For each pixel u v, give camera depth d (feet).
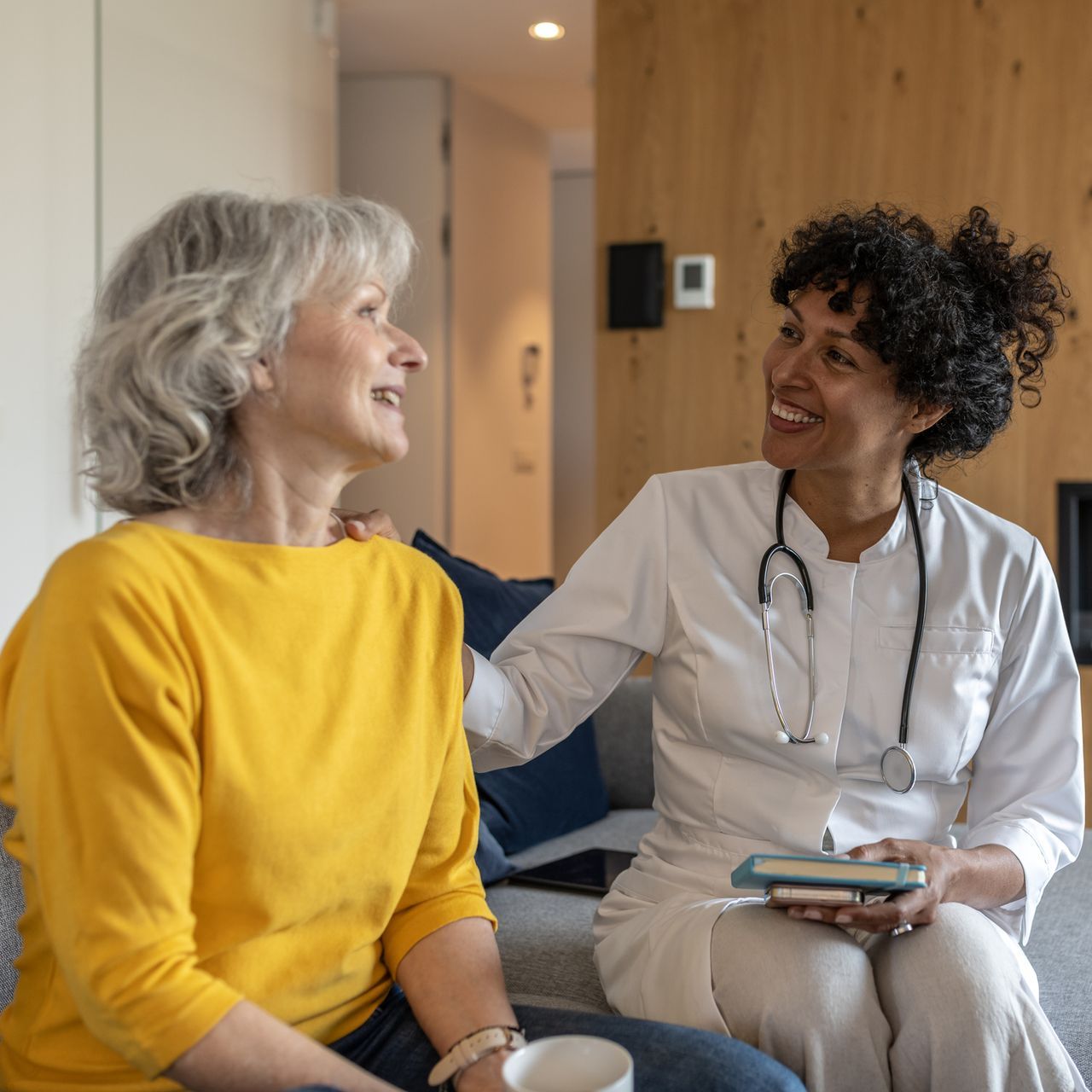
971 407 5.05
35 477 9.62
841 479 5.01
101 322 4.02
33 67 9.59
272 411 3.93
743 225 12.12
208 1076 3.31
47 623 3.44
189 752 3.48
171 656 3.49
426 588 4.34
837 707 5.01
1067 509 11.50
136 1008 3.29
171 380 3.76
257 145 12.64
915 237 5.06
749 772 5.15
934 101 11.71
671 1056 3.90
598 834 7.66
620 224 12.38
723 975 4.37
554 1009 4.33
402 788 4.00
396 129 17.90
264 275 3.83
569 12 15.20
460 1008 4.09
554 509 25.40
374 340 3.98
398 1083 3.99
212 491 3.93
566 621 5.48
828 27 11.87
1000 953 4.30
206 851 3.60
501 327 19.75
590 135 21.54
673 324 12.35
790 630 5.12
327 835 3.74
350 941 3.96
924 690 5.05
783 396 4.93
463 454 18.71
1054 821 5.13
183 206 3.96
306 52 13.64
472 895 4.39
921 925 4.39
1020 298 5.09
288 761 3.69
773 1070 3.87
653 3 12.19
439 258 17.94
